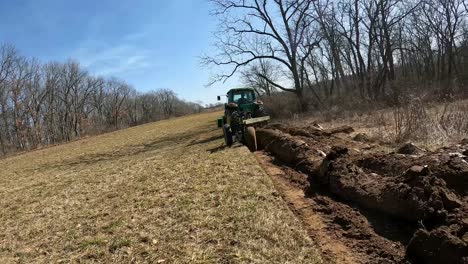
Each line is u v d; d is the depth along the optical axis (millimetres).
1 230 6969
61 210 7703
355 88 33344
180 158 12094
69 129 67625
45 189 10547
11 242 6180
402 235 4316
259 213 5570
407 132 9188
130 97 87875
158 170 10312
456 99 19078
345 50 36469
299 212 5469
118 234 5703
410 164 5543
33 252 5594
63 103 66938
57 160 21297
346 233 4633
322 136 10531
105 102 79938
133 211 6707
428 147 7938
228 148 12523
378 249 4172
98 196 8391
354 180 5715
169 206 6625
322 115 20688
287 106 27312
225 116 15555
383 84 27984
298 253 4320
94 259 5008
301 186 6609
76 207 7742
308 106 27078
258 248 4531
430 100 19047
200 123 39281
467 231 3738
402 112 10352
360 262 4016
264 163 8914
